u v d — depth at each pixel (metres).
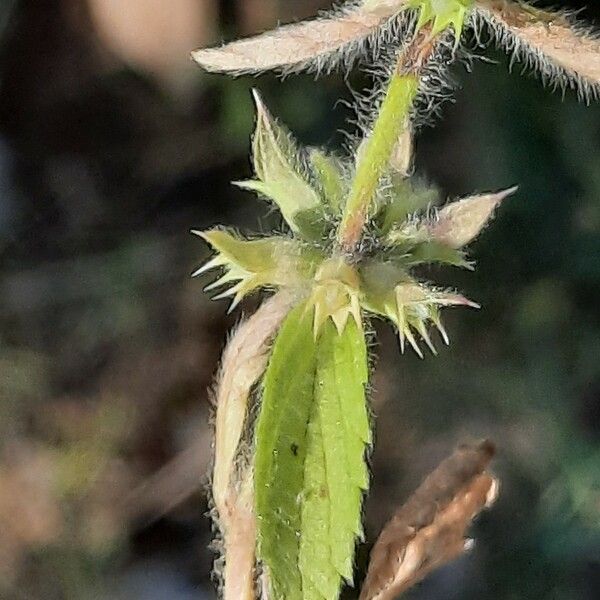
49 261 0.42
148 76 0.43
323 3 0.40
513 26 0.18
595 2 0.31
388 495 0.35
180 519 0.38
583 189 0.34
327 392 0.19
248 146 0.42
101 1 0.42
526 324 0.35
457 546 0.20
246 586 0.19
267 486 0.19
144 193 0.43
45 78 0.46
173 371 0.40
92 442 0.39
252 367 0.19
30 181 0.44
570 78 0.18
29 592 0.37
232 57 0.18
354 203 0.18
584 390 0.34
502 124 0.35
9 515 0.38
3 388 0.39
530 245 0.35
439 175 0.37
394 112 0.18
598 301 0.35
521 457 0.34
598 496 0.32
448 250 0.19
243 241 0.19
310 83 0.39
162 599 0.37
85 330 0.41
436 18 0.18
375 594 0.20
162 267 0.41
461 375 0.35
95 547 0.37
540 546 0.33
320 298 0.18
